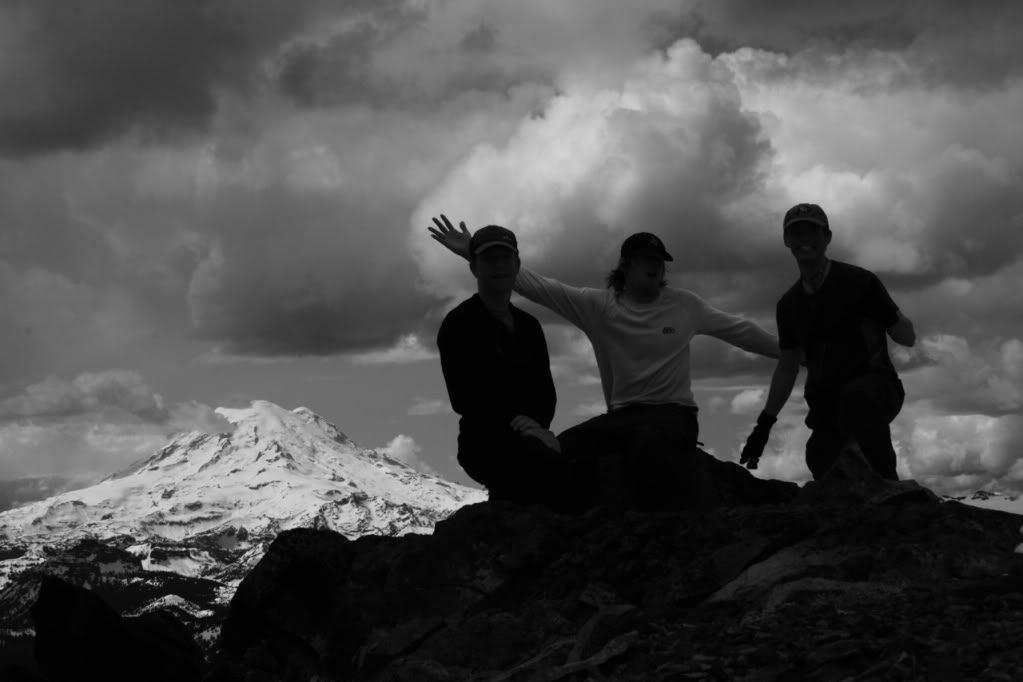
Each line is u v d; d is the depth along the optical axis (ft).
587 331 30.66
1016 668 16.17
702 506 28.55
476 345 28.35
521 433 28.07
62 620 35.37
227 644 28.19
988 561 22.03
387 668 22.53
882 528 23.40
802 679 17.43
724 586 22.85
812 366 29.53
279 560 26.96
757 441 31.14
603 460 30.55
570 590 24.26
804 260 28.84
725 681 17.85
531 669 20.43
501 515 26.61
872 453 28.12
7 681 35.58
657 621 21.40
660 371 29.76
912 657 17.08
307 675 25.85
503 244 27.84
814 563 22.70
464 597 24.71
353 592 25.94
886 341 29.40
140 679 35.47
